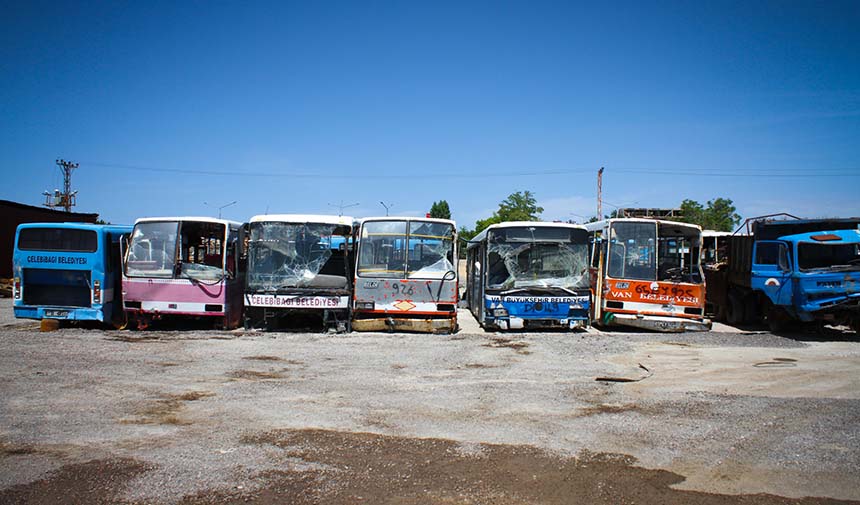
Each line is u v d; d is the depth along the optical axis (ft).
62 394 26.94
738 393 28.55
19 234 47.91
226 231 48.60
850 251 46.03
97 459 18.83
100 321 48.39
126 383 29.40
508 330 52.08
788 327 51.57
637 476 17.79
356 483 17.13
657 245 51.70
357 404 26.03
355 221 52.21
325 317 48.78
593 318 54.60
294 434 21.65
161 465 18.35
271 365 34.91
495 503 15.89
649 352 40.68
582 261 50.85
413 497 16.22
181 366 33.99
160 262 48.11
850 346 43.75
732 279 58.39
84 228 47.75
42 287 48.03
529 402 26.58
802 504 15.87
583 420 23.73
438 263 49.93
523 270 50.60
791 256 47.57
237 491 16.48
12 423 22.50
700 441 21.07
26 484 16.76
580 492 16.62
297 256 49.11
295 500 15.96
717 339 46.93
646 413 24.82
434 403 26.32
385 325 49.21
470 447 20.35
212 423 22.91
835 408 25.67
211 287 48.03
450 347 42.55
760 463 18.90
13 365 33.17
